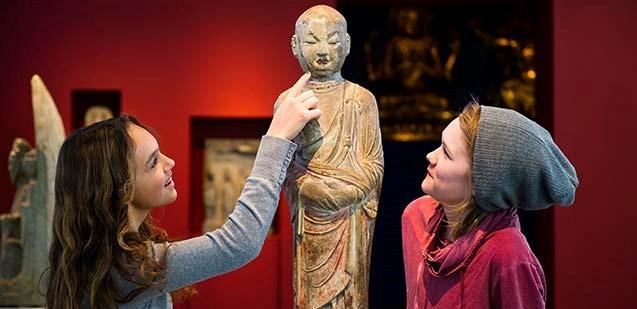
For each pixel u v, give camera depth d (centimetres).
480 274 186
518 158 182
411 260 210
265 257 454
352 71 617
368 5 580
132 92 460
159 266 186
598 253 429
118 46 460
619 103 431
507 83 597
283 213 453
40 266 402
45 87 423
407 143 543
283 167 207
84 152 190
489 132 185
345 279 244
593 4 432
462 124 192
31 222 402
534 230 523
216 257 192
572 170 192
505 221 190
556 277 430
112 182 190
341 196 240
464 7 618
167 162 204
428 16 630
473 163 185
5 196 467
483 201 187
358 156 247
